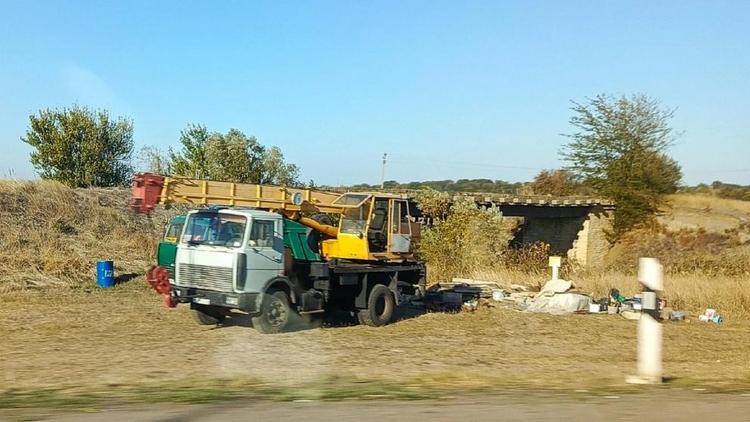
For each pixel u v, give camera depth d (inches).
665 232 1648.6
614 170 1732.3
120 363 454.9
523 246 1300.4
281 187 673.0
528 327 711.1
